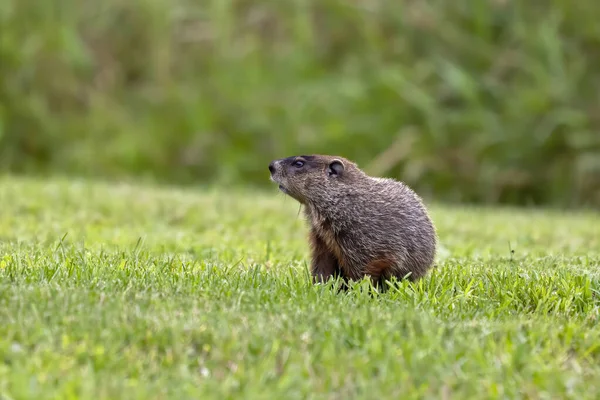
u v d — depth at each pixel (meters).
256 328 5.71
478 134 21.91
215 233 11.52
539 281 7.45
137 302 6.12
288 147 22.75
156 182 22.75
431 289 7.25
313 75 23.94
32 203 13.15
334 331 5.75
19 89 23.31
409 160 21.78
